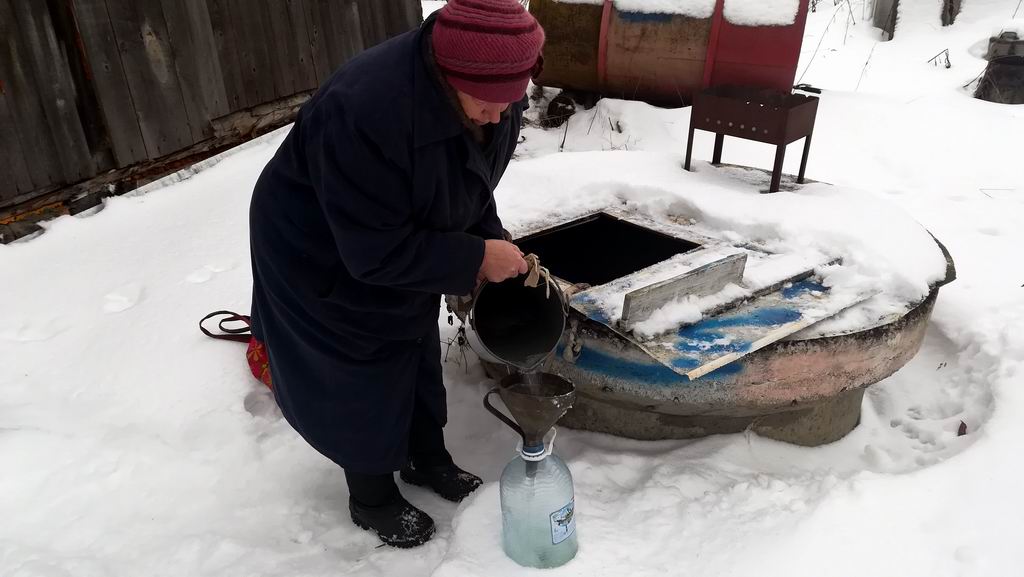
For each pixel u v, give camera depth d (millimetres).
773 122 2949
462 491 2225
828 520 1948
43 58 3533
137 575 1947
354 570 1983
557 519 1791
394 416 1938
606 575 1825
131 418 2508
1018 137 5105
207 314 3086
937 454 2477
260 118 4871
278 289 1797
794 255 2512
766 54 4914
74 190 3805
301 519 2193
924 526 1928
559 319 1847
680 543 1938
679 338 2039
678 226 2830
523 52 1450
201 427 2469
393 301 1810
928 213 4219
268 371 2602
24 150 3523
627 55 5438
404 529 2059
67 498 2188
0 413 2479
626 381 2193
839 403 2512
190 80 4293
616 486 2213
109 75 3811
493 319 1954
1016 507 1970
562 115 5863
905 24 8547
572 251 2902
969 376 2852
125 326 2975
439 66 1516
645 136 5277
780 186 3141
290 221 1721
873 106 5488
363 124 1501
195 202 4074
